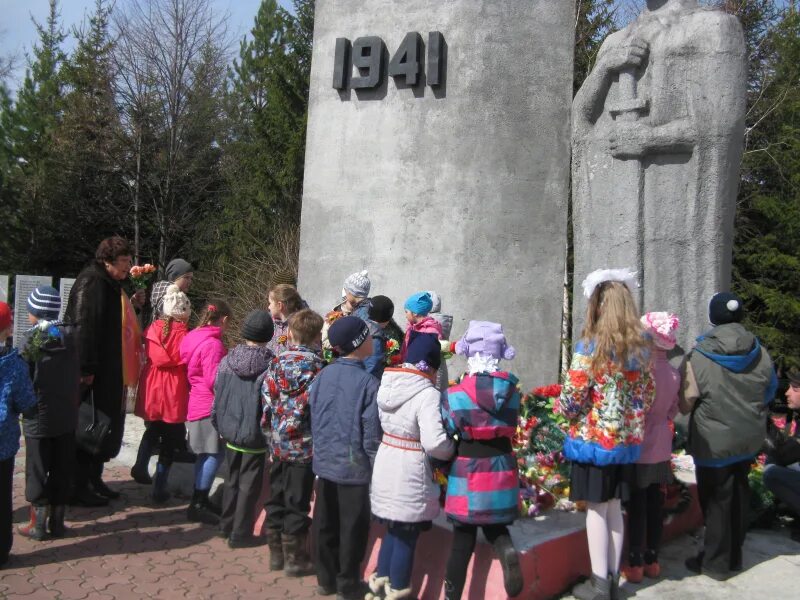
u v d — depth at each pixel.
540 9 6.66
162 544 5.01
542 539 3.90
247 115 26.94
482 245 6.61
